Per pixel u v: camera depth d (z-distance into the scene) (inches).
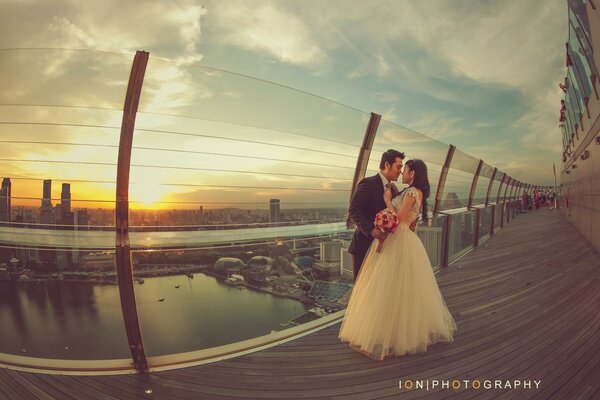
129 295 86.6
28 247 86.4
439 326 111.9
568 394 80.7
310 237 125.6
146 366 91.4
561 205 993.5
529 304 157.2
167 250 90.1
